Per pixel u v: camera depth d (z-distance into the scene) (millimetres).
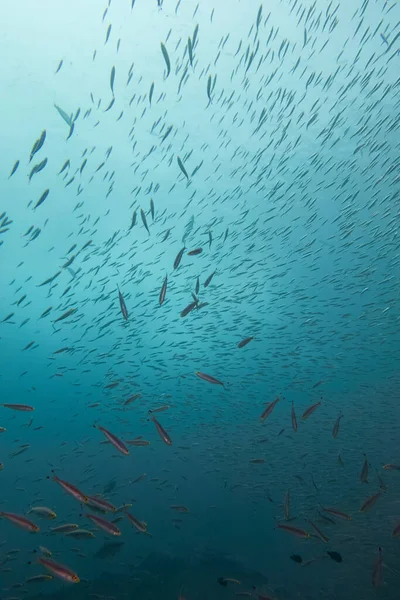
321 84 13648
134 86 14797
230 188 18656
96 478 12031
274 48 12641
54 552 7531
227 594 5527
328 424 12898
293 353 14289
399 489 7848
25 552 7605
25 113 15922
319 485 8625
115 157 17812
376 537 6359
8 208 20328
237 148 16297
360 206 15773
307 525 7090
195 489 9844
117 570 6809
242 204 19031
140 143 17047
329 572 5809
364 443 10703
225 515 8273
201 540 7480
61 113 5793
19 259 23000
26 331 24922
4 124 16312
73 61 14164
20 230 21453
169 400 14172
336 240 16562
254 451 11461
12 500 10812
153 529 8164
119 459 13594
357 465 9336
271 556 6582
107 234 20109
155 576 6098
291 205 16281
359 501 7617
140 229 19344
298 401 15953
